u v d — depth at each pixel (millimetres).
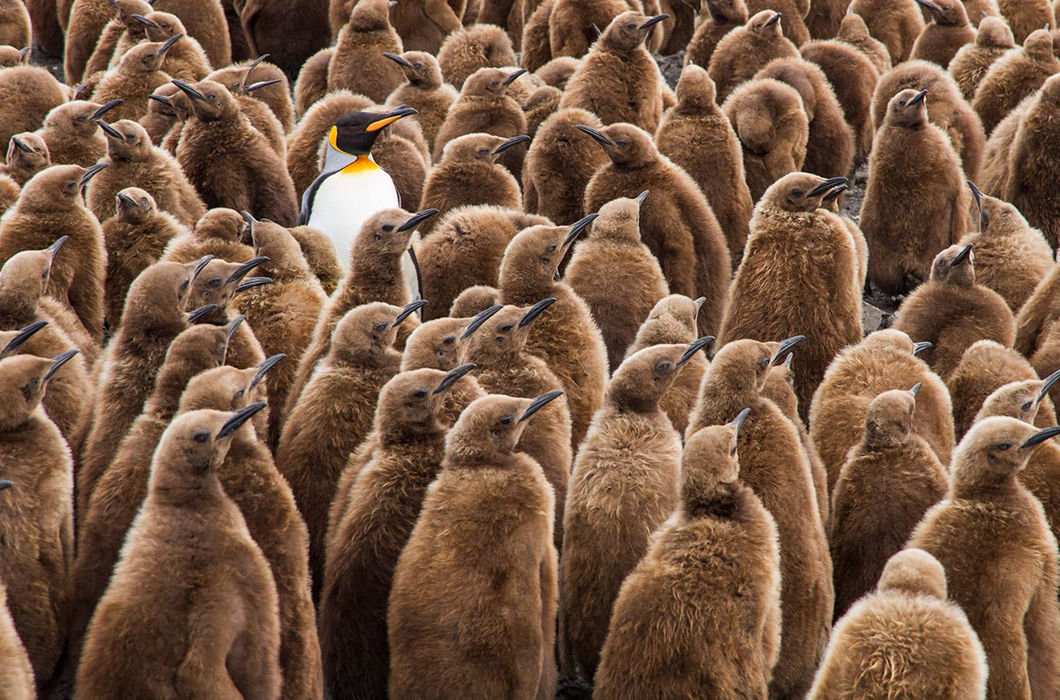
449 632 9945
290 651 10273
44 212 16438
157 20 25531
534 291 14422
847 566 11641
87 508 12062
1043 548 10523
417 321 15062
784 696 11031
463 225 16797
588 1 27672
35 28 34844
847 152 23453
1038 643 10508
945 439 12984
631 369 11734
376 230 15016
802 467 11430
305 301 15039
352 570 10836
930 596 8719
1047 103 20359
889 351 13422
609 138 17828
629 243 15914
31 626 10516
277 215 20156
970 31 27625
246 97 22766
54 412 13234
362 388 12500
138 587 9453
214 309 13789
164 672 9281
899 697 8375
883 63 27469
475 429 10695
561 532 12078
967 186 21531
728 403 11648
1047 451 11977
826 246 14711
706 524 10039
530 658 10078
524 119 22312
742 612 9742
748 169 21141
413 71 24125
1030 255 17656
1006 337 15445
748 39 25375
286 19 31734
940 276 15789
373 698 11000
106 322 18219
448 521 10281
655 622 9797
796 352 14664
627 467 11148
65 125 20656
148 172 18750
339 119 19484
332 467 12102
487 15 34875
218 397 11219
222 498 10086
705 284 17672
